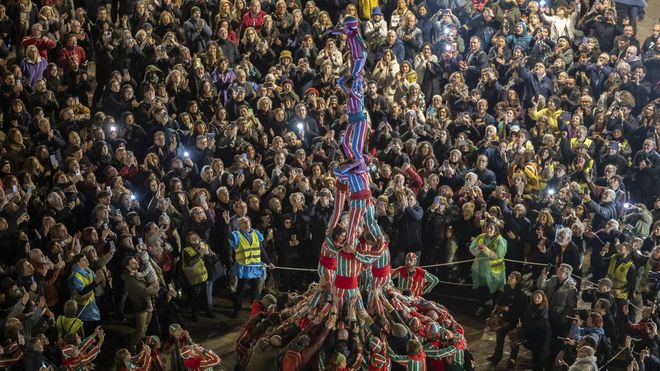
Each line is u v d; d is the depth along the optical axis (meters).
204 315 24.14
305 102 28.02
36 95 26.28
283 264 24.61
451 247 25.14
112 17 31.44
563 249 24.20
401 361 20.34
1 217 22.00
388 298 20.86
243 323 23.98
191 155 25.92
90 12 30.91
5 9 28.78
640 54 32.75
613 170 27.05
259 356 19.88
